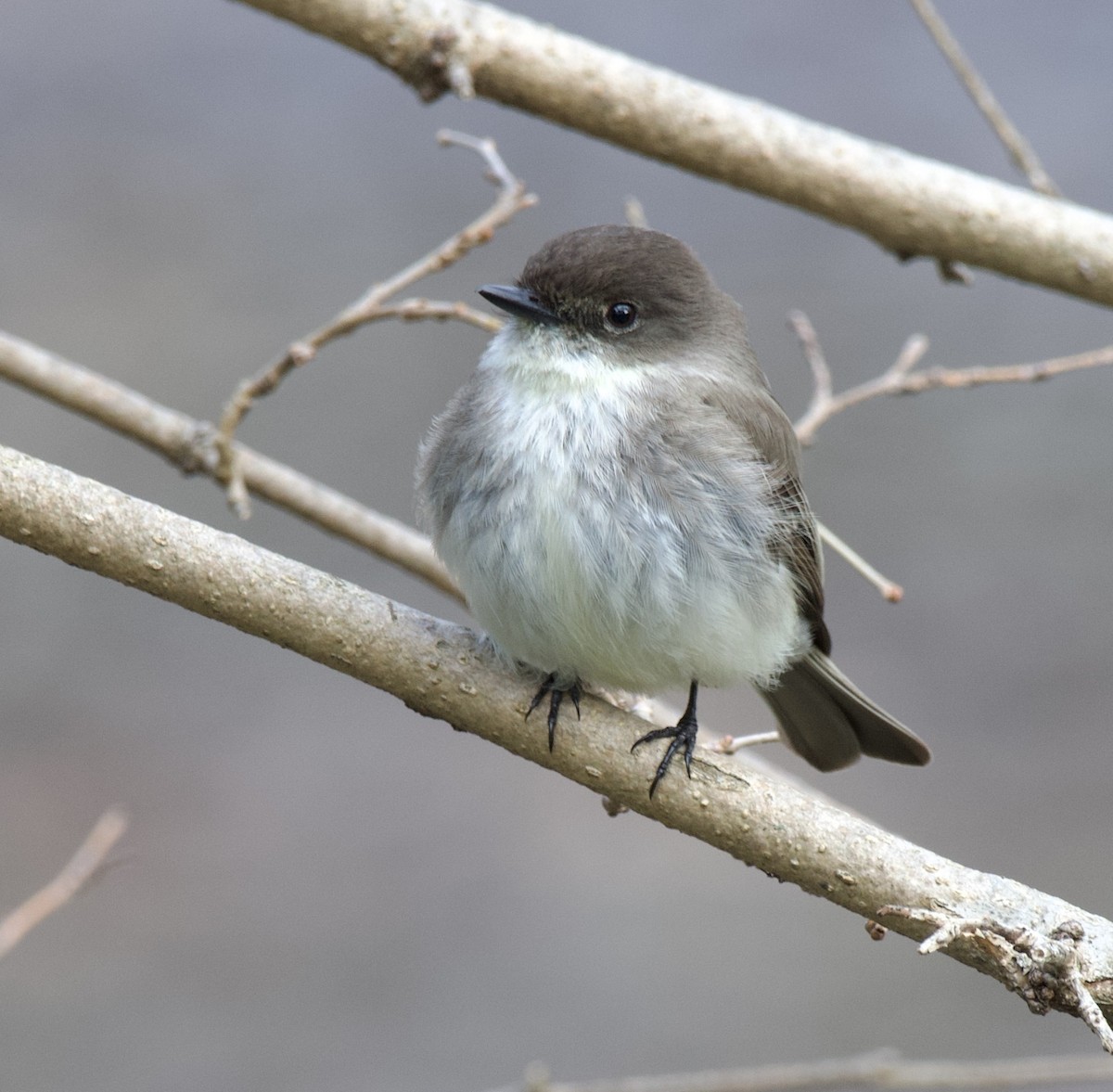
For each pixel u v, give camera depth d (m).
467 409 7.07
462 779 13.38
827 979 12.18
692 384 7.15
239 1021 11.70
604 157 15.36
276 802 13.03
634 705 7.30
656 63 15.48
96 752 13.09
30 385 8.01
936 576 13.89
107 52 15.95
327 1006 11.84
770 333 14.62
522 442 6.83
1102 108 15.43
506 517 6.76
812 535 7.44
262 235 14.98
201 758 13.18
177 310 14.51
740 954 12.32
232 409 7.65
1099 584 13.79
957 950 5.50
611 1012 11.91
